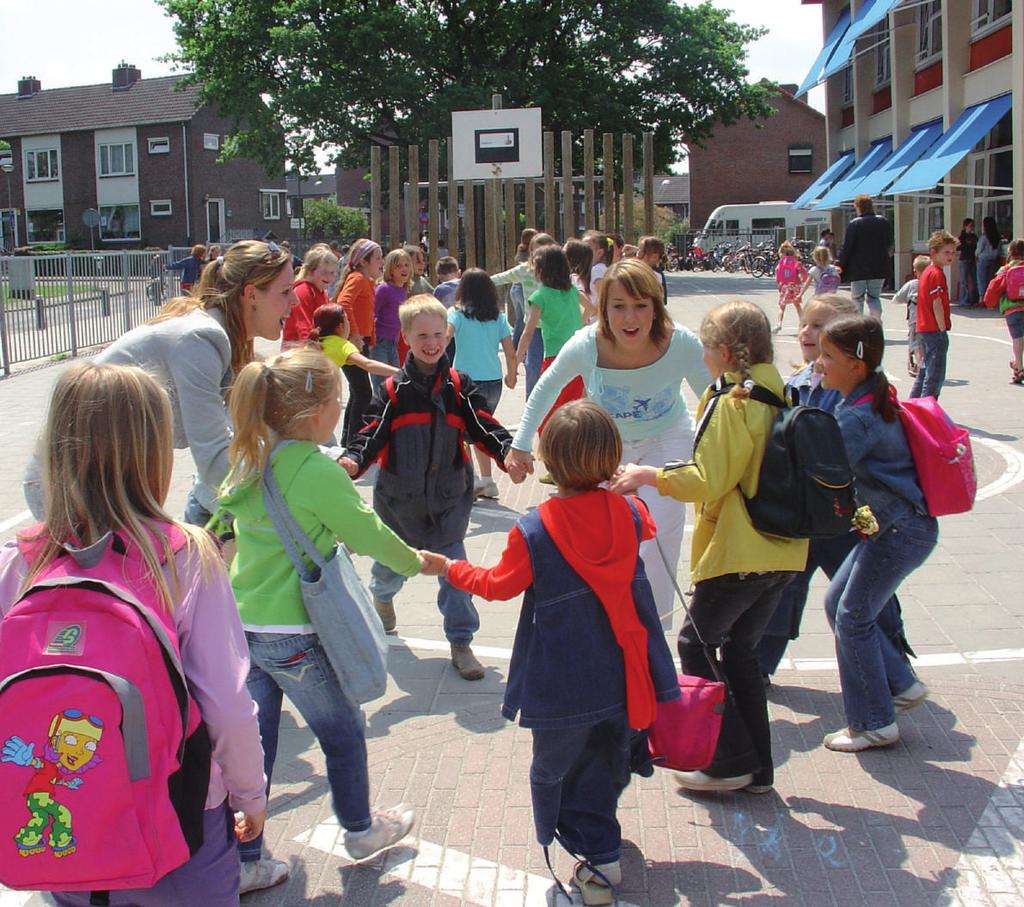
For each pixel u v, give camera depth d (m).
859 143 31.42
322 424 3.25
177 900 2.26
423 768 4.20
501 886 3.41
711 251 51.22
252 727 2.29
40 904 3.36
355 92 36.28
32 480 3.17
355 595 3.24
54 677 1.98
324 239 59.00
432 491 5.00
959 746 4.23
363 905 3.33
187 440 3.77
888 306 24.44
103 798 1.97
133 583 2.15
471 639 5.12
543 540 3.09
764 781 3.90
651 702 3.12
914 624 5.57
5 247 58.62
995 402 11.66
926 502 3.92
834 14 33.97
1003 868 3.43
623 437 4.89
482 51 39.66
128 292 20.75
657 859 3.53
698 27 40.22
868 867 3.45
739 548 3.58
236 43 36.94
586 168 19.88
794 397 4.33
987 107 21.53
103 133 55.75
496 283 11.03
